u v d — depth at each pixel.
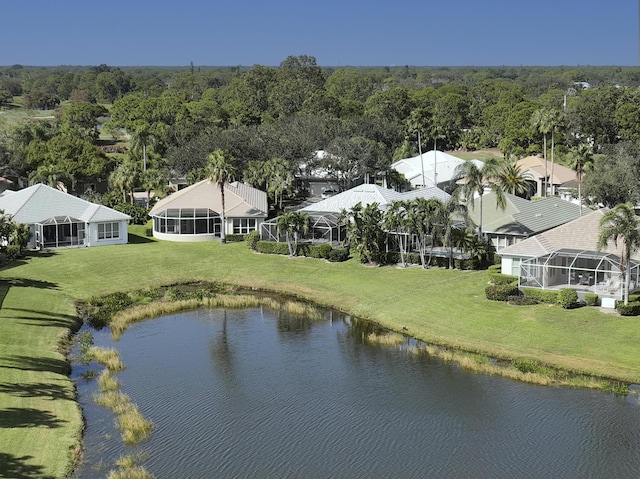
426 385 47.94
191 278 77.81
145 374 50.53
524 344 53.47
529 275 64.50
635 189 96.62
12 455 35.91
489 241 81.75
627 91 183.88
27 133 153.62
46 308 63.59
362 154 120.38
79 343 56.88
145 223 107.00
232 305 69.06
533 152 171.25
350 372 50.75
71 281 73.81
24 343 53.12
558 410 43.44
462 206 75.19
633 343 51.22
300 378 49.81
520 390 46.59
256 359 53.88
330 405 45.00
